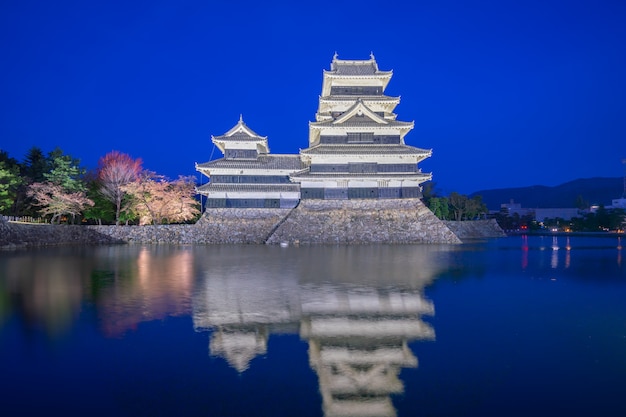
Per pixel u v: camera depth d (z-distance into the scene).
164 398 9.70
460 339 13.94
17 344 13.34
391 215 66.69
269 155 74.88
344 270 31.48
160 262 37.44
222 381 10.62
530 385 10.31
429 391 10.02
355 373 11.12
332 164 68.12
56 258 41.25
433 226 65.88
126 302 19.64
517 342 13.58
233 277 27.78
